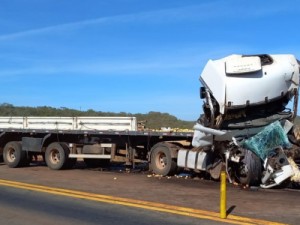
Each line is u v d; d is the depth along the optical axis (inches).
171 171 648.4
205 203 426.6
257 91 543.8
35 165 888.3
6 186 549.6
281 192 501.7
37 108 2026.3
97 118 789.9
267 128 529.3
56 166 780.0
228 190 513.3
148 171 722.2
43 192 502.6
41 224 348.8
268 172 522.0
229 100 545.3
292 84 554.3
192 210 391.5
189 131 647.8
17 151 835.4
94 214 383.2
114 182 585.9
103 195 475.8
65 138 801.6
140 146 725.9
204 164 598.2
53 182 585.6
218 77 550.3
